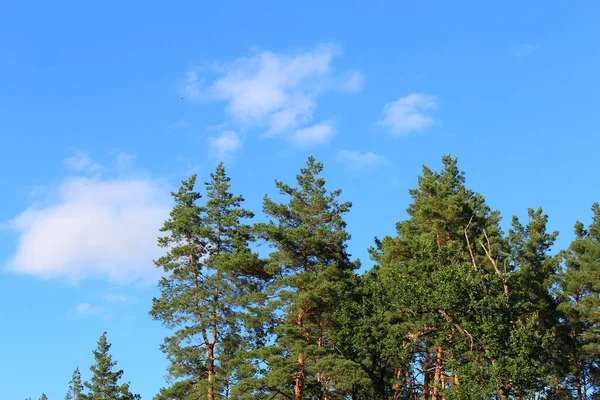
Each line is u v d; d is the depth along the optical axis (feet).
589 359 149.79
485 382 103.65
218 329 144.15
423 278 116.88
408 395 135.74
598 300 149.69
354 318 127.24
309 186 148.15
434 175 171.94
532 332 109.29
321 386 126.62
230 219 156.46
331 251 141.49
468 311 109.91
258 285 145.89
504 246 147.13
